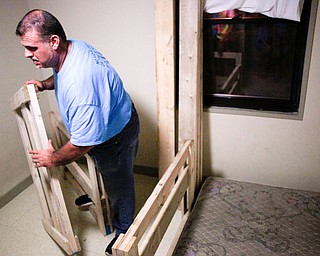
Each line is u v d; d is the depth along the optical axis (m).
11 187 2.42
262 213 1.85
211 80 2.10
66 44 1.41
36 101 1.42
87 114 1.35
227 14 1.89
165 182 1.55
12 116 2.37
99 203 1.93
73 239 1.68
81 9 2.25
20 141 2.46
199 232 1.73
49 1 2.32
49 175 1.55
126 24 2.18
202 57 1.94
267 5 1.75
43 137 1.46
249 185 2.12
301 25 1.78
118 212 1.86
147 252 1.39
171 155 2.17
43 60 1.34
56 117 2.35
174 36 1.89
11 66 2.32
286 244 1.63
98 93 1.40
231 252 1.60
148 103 2.37
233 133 2.17
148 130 2.45
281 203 1.92
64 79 1.37
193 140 2.02
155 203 1.42
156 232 1.49
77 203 2.27
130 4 2.11
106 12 2.20
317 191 2.14
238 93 2.09
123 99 1.59
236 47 1.97
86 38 2.34
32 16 1.27
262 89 2.02
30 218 2.23
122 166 1.70
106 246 1.96
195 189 2.18
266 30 1.86
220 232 1.73
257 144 2.15
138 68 2.28
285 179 2.20
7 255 1.92
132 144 1.72
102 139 1.45
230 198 1.99
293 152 2.09
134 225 1.27
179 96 1.98
